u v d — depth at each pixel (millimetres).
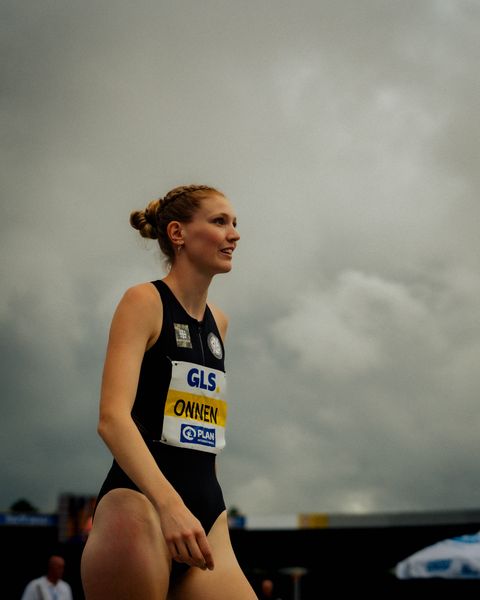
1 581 36906
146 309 2824
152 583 2580
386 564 41188
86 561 2662
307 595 42406
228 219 3092
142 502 2650
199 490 2820
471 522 38188
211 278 3088
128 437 2533
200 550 2367
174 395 2848
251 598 2795
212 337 3084
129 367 2701
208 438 2924
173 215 3094
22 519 35906
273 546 43094
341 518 40531
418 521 39188
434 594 38344
